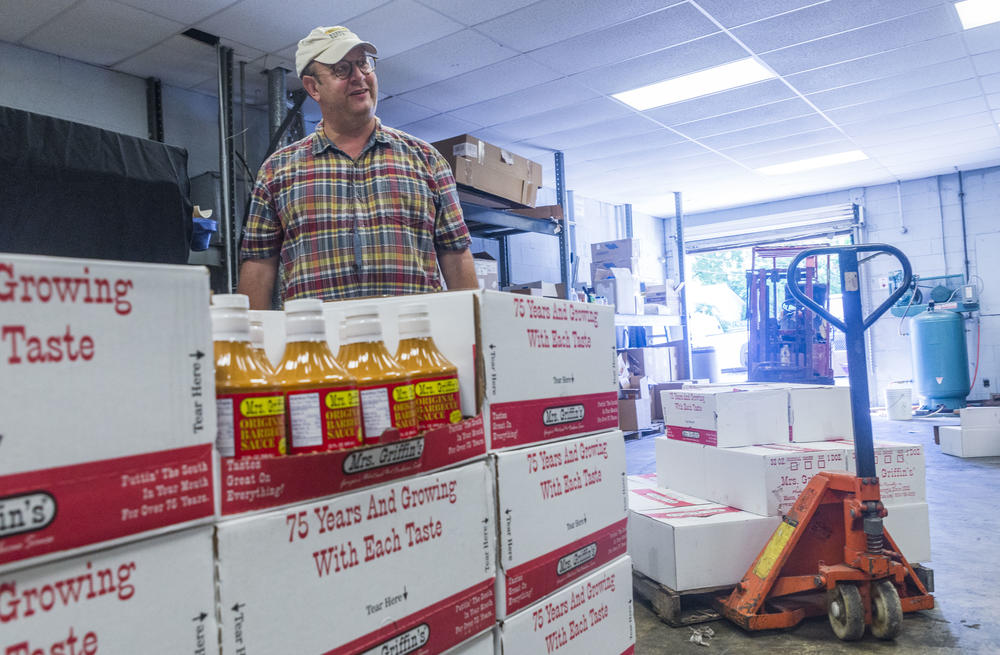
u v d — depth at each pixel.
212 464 0.48
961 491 3.77
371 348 0.67
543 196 7.75
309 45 1.42
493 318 0.79
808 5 3.76
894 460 2.28
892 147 6.64
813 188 8.34
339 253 1.44
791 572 2.11
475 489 0.72
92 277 0.43
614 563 0.99
